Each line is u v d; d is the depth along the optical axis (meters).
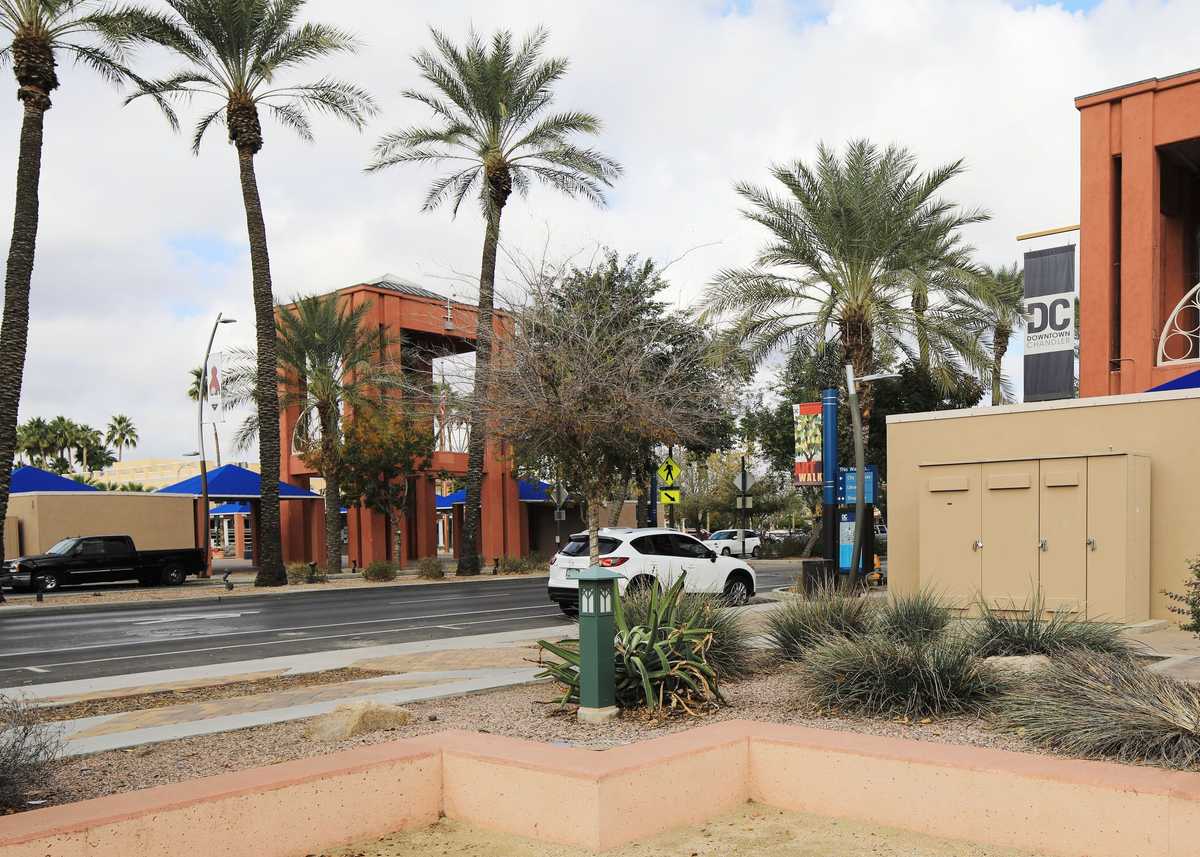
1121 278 17.20
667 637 8.38
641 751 5.69
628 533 19.02
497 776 5.63
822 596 11.29
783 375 41.88
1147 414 14.03
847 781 5.70
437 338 42.75
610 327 17.86
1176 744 5.84
